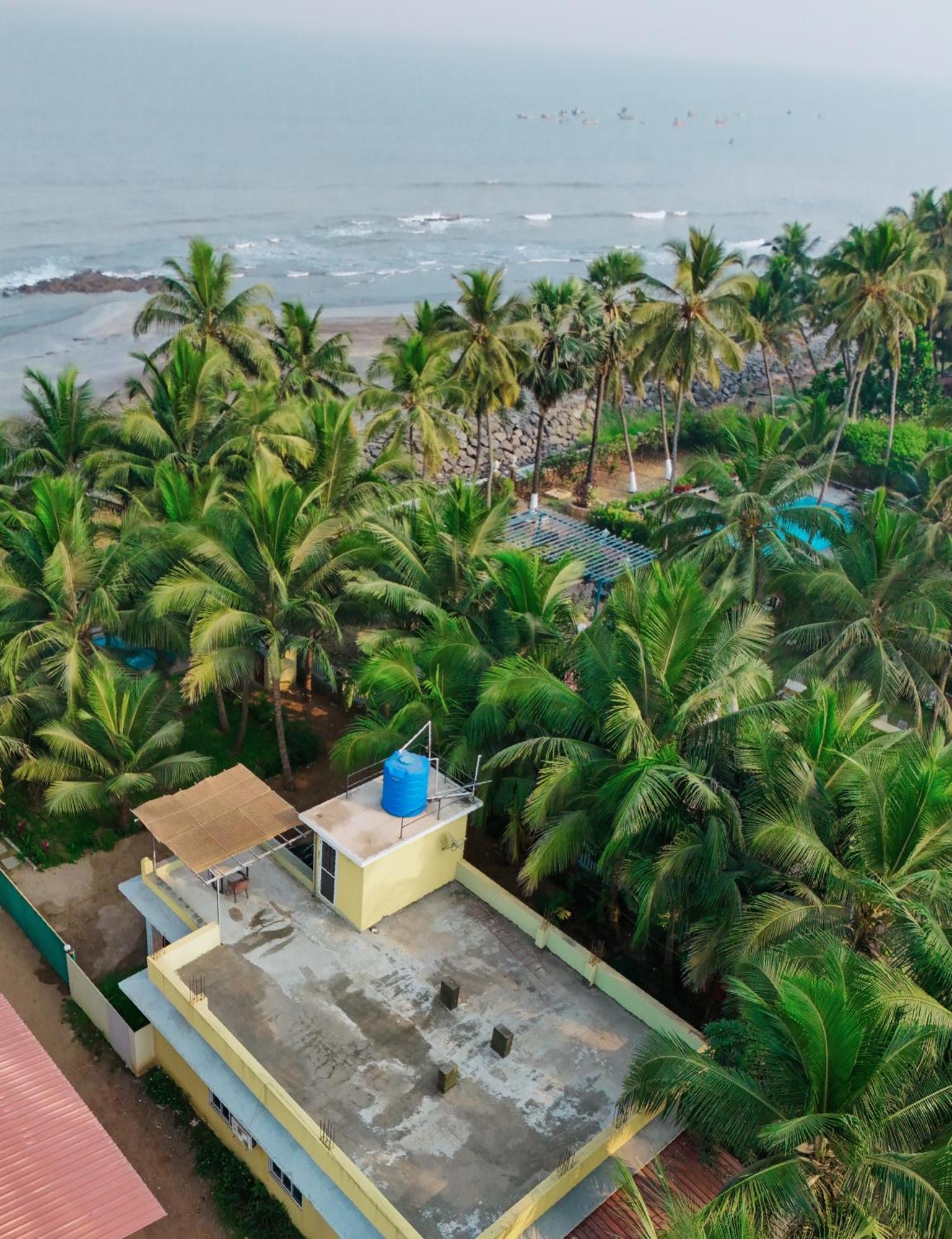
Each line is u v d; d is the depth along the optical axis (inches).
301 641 1139.3
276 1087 701.9
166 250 4584.2
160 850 1154.0
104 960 1002.7
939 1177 536.1
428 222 6087.6
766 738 840.3
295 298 4109.3
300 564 1134.4
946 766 813.9
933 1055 588.7
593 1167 688.4
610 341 2172.7
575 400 2994.6
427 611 1090.7
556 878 1095.0
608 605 1015.0
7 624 1127.0
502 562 1100.5
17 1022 725.3
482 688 947.3
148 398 1670.8
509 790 992.2
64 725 1079.6
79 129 7554.1
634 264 2158.0
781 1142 553.9
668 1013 794.2
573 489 2482.8
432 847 896.3
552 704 919.0
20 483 1540.4
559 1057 778.8
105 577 1176.8
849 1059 551.8
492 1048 778.2
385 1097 729.6
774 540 1342.3
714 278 1791.3
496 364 1852.9
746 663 916.6
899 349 2512.3
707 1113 617.0
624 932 1034.7
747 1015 656.4
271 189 6422.2
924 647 1213.1
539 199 7377.0
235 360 1909.4
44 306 3622.0
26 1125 652.7
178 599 1090.7
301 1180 669.3
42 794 1202.6
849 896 761.0
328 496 1369.3
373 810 887.7
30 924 999.6
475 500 1280.8
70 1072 876.6
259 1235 754.2
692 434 2859.3
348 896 869.2
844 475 2402.8
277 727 1207.6
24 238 4527.6
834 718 853.2
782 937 752.3
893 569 1212.5
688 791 824.9
